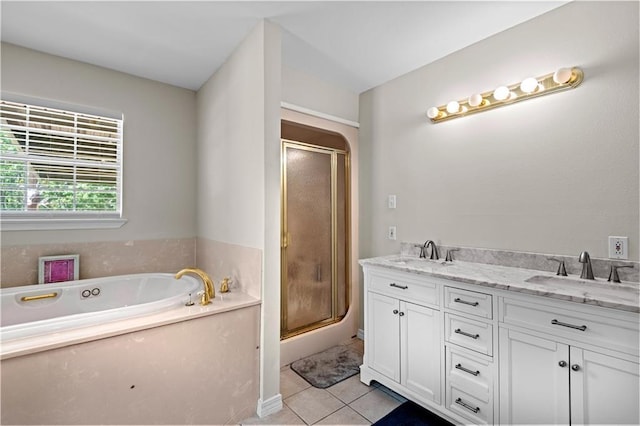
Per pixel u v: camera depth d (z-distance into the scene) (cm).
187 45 213
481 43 208
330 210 292
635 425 114
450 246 223
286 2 169
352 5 173
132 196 257
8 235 209
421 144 244
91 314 149
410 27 194
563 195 171
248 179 201
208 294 183
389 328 202
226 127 232
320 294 284
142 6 171
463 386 163
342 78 267
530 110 184
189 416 162
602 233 158
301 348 256
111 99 247
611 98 156
